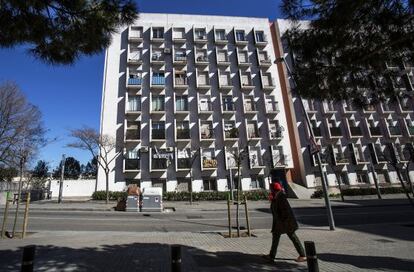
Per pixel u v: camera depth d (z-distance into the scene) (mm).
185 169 29078
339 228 11594
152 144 29672
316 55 6391
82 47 5453
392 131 34031
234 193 28938
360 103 7164
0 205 24656
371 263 6184
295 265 6176
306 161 31219
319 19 5996
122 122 29844
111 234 10844
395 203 22688
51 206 22109
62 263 6402
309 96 6980
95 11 4992
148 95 31016
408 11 5328
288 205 6586
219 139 31062
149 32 33219
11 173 30766
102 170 28531
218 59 33875
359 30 5914
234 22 35469
